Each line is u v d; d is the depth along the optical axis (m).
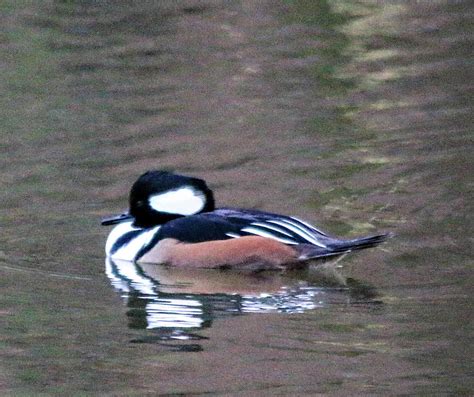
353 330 10.93
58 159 16.48
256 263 12.95
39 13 23.12
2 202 15.02
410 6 23.25
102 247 13.77
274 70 20.03
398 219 13.99
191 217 13.43
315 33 21.91
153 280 12.72
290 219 13.23
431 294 11.79
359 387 9.56
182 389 9.68
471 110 17.62
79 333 11.09
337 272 12.71
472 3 23.05
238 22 22.62
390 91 18.80
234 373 9.98
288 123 17.61
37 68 20.33
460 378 9.66
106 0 23.92
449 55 20.22
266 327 11.13
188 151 16.59
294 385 9.66
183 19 22.78
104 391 9.70
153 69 20.19
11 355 10.58
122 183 15.49
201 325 11.26
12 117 18.19
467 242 13.20
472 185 14.90
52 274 12.84
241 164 16.05
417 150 16.28
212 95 18.88
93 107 18.50
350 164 15.91
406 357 10.18
